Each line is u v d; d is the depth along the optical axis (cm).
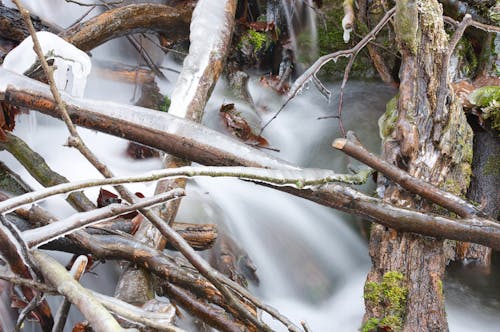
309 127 437
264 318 283
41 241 178
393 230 259
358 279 327
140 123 249
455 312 301
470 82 375
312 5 484
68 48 273
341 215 355
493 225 248
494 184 343
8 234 181
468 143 309
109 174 183
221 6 342
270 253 318
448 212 269
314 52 490
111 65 407
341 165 392
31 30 173
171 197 189
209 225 264
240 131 392
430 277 249
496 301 309
